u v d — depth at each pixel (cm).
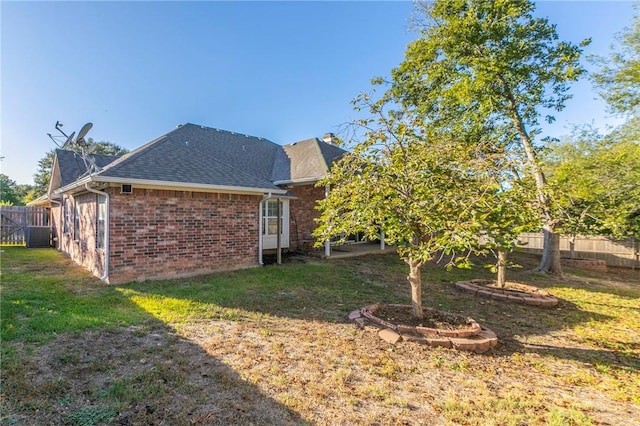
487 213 392
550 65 1066
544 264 1128
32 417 260
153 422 260
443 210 423
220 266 900
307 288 734
